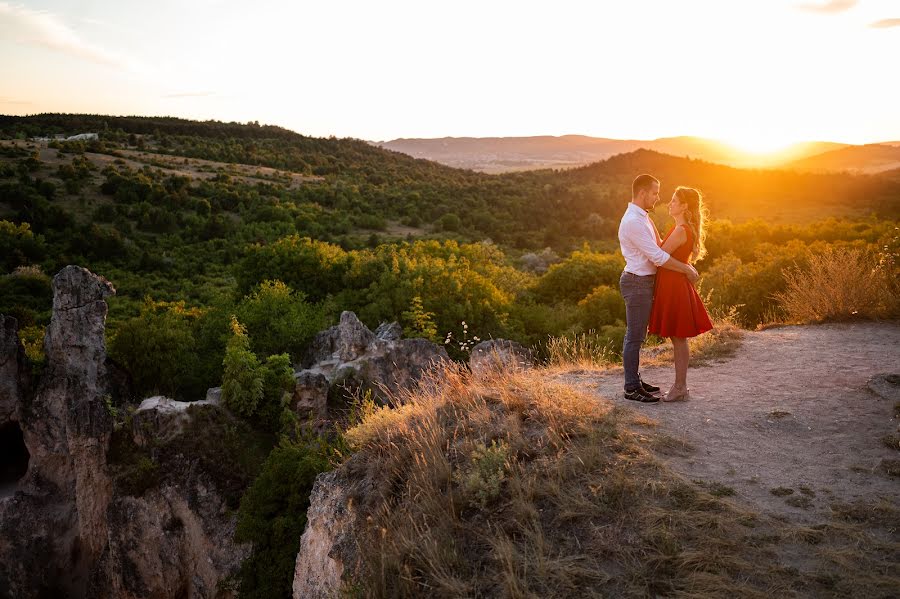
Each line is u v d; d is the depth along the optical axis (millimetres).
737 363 6977
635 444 4637
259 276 36438
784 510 3779
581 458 4418
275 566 11117
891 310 8570
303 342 25953
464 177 197375
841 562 3217
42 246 73500
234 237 90875
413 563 3996
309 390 18828
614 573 3428
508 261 78438
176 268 76750
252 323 26562
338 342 24000
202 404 18109
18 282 60219
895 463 4203
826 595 3025
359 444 6352
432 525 4266
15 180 99312
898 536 3436
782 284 16703
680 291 5543
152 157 145125
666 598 3182
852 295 8875
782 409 5383
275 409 18484
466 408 5711
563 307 39375
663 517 3729
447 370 6820
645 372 7039
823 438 4785
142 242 85188
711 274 22234
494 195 145750
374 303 31922
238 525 12016
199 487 16688
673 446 4719
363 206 119812
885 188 161000
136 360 22531
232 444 17469
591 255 47781
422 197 135125
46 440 19266
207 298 63031
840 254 10125
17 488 19438
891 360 6590
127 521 16375
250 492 12367
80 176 107500
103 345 20688
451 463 4895
